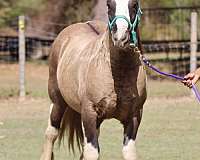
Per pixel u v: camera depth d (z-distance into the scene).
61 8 31.27
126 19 7.27
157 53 30.66
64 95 9.27
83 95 8.27
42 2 34.34
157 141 12.53
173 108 17.12
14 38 30.72
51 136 10.00
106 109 8.09
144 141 12.53
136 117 8.23
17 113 16.45
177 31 29.45
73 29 9.95
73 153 10.73
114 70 7.88
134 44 7.52
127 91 7.97
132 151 8.13
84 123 8.23
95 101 8.06
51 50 10.21
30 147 11.96
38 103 18.25
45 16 33.19
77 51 9.02
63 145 12.01
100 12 25.06
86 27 9.88
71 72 8.84
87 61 8.38
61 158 11.09
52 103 10.05
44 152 10.05
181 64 26.38
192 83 8.43
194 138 12.85
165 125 14.40
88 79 8.13
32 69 28.70
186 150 11.60
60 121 9.98
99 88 7.98
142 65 8.14
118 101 8.01
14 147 11.97
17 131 13.78
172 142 12.41
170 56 29.66
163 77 24.94
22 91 19.25
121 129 14.02
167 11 29.84
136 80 8.02
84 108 8.23
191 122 14.84
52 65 10.07
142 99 8.25
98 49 8.15
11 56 31.36
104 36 8.11
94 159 8.02
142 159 10.80
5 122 14.99
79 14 30.47
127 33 7.26
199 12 27.77
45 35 32.53
